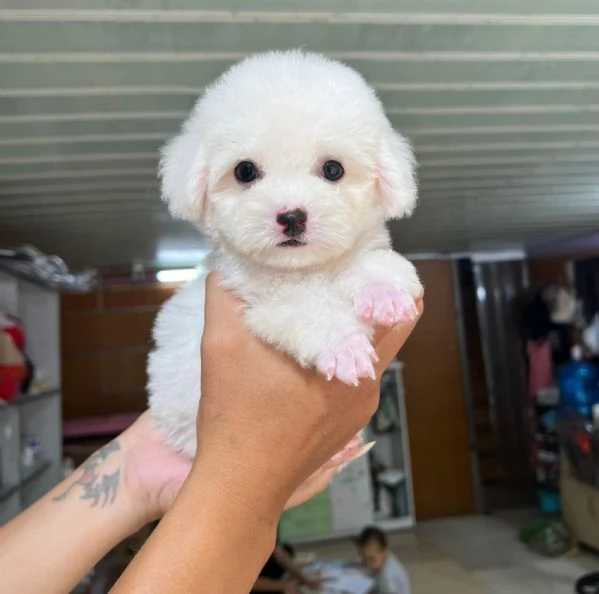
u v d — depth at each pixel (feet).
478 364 6.13
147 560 0.77
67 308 5.89
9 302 3.84
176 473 1.22
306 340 0.88
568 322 5.65
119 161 2.62
